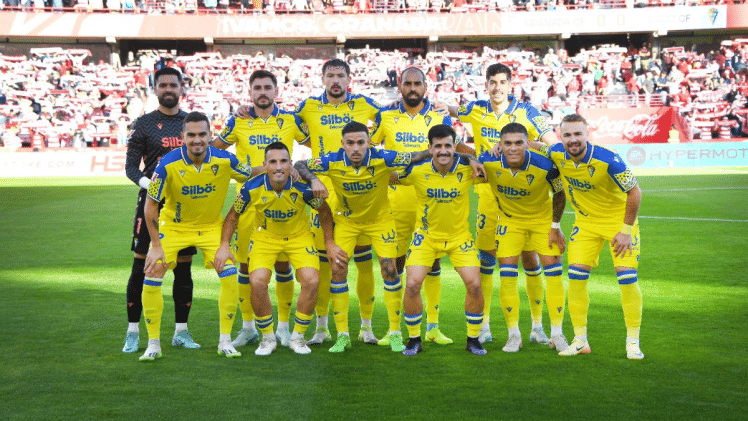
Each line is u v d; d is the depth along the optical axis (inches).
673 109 1126.4
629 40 1296.8
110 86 1128.8
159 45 1270.9
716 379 173.3
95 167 1007.6
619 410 151.9
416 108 244.5
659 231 442.6
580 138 191.6
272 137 242.8
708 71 1167.0
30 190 756.6
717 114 1123.3
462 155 204.5
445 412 151.2
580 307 200.1
